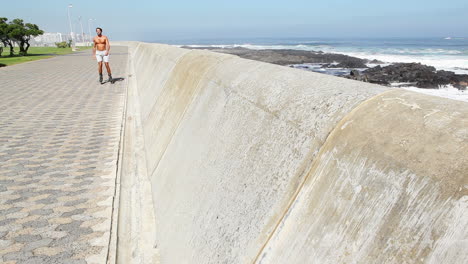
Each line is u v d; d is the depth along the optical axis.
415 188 0.99
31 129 6.29
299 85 1.92
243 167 1.94
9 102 8.84
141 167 4.04
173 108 4.12
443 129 1.03
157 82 6.41
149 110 5.80
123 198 3.54
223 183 2.06
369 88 1.55
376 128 1.22
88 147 5.21
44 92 10.45
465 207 0.85
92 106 8.30
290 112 1.77
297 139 1.61
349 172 1.23
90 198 3.54
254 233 1.57
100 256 2.57
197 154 2.67
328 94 1.63
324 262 1.16
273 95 2.05
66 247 2.69
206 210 2.09
